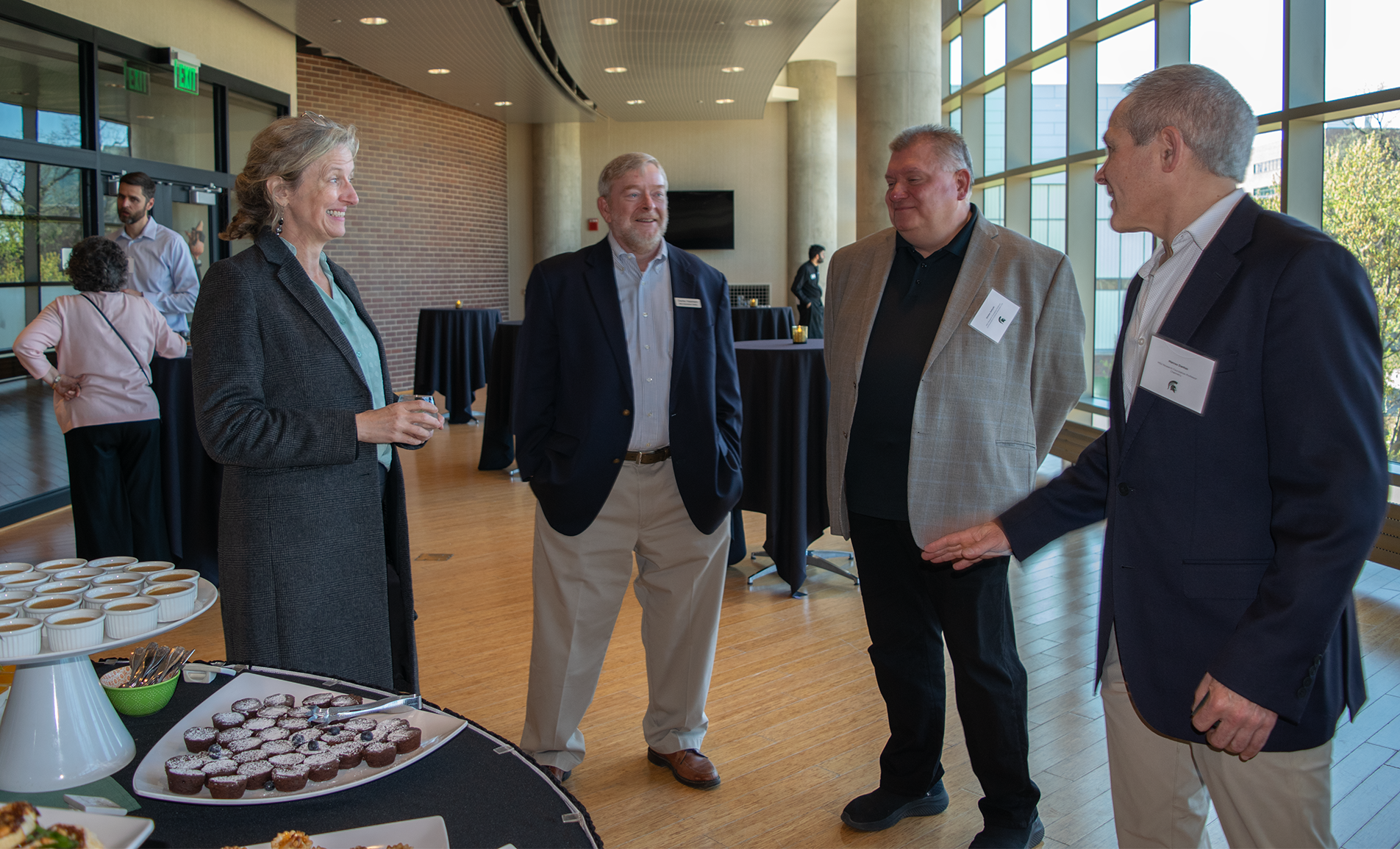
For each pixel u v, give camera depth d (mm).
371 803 923
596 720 2779
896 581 2139
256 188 1643
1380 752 2510
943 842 2115
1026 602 3828
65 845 696
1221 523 1235
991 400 1944
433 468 6684
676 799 2314
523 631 3525
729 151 14367
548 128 13445
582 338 2227
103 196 5914
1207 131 1253
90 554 3744
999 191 8797
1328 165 4777
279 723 1050
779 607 3787
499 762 1003
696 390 2240
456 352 8539
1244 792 1261
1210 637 1243
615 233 2244
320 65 10422
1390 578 4000
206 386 1538
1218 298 1230
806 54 13758
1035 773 2426
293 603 1589
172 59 6422
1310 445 1107
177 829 885
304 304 1616
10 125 5195
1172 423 1265
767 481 3873
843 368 2139
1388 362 4445
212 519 3916
